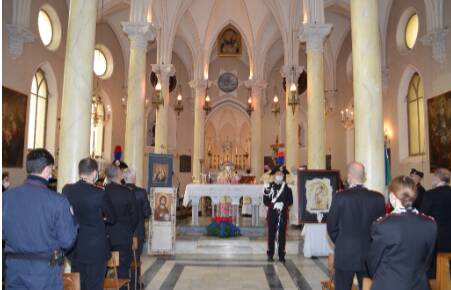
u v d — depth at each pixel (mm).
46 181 3316
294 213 12742
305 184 9250
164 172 12766
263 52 21391
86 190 4391
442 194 5383
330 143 22375
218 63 26703
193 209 12812
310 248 9484
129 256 5410
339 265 4363
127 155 12484
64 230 3232
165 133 17688
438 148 12812
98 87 19594
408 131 15570
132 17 13062
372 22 7074
